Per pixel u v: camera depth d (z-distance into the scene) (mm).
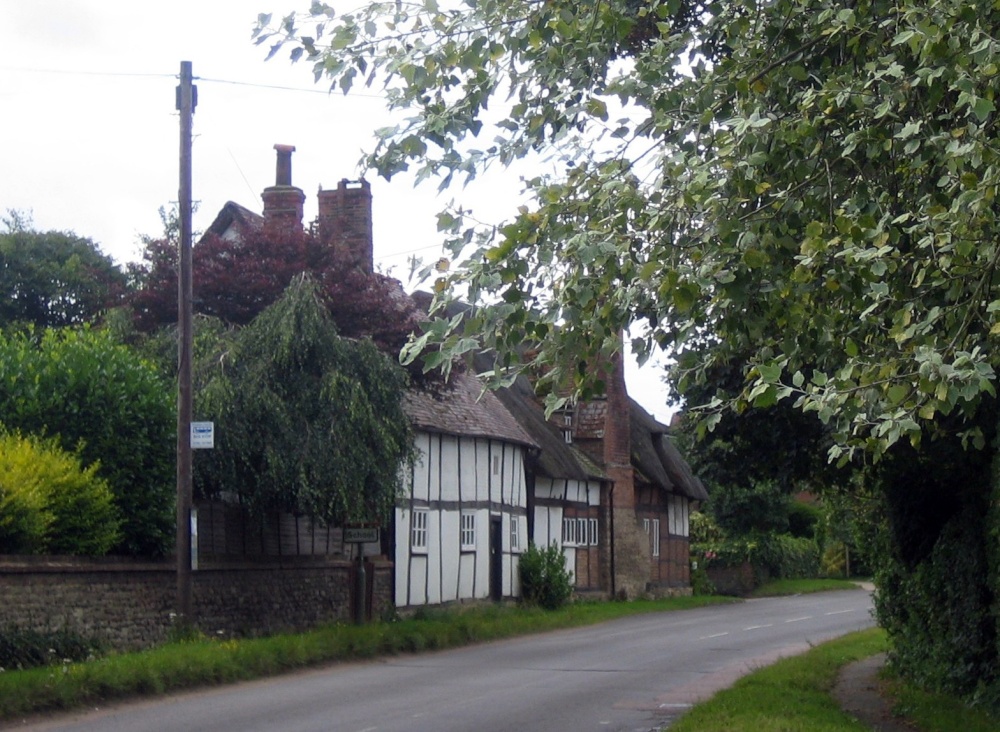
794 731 10141
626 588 38500
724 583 47812
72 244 37281
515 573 32562
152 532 18156
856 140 7809
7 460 15758
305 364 20406
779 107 8711
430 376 24125
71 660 15227
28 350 17891
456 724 12133
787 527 56000
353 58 8336
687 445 15445
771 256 7625
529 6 8461
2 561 15109
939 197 7918
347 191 28953
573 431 40000
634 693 14844
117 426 17969
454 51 8156
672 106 8305
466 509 29922
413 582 26969
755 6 8633
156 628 17938
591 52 8281
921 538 14836
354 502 20109
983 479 12711
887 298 7484
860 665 17766
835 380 6840
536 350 7668
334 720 12383
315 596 22859
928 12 7699
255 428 19531
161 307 22359
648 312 7754
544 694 14727
